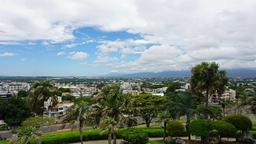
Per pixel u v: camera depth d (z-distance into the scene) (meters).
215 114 65.25
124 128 65.50
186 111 62.84
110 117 55.38
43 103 81.69
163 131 69.56
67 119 58.91
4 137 64.19
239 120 64.88
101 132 55.31
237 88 148.00
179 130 64.56
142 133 58.16
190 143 63.19
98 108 57.53
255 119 92.62
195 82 79.88
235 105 107.25
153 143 61.31
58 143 61.41
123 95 59.06
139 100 73.62
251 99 80.44
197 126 61.38
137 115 73.81
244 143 64.25
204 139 63.09
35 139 51.38
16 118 87.88
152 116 75.81
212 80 78.88
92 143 63.53
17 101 90.62
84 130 68.69
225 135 62.59
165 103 66.44
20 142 47.78
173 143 63.16
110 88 58.75
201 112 63.56
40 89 80.31
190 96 63.94
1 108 87.44
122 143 59.59
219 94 83.31
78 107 55.09
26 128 48.88
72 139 63.78
